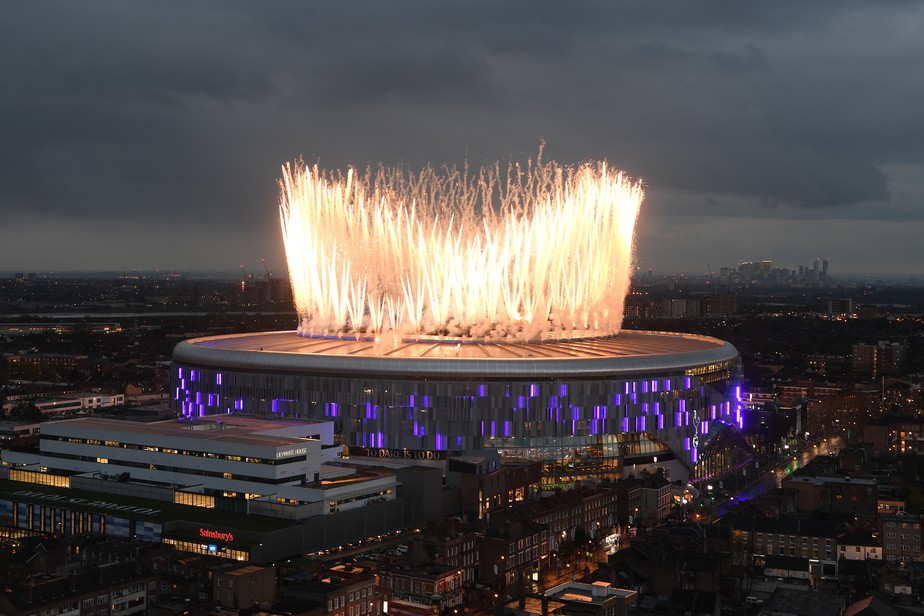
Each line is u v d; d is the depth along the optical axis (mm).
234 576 180125
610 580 199500
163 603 189625
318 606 177125
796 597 194500
